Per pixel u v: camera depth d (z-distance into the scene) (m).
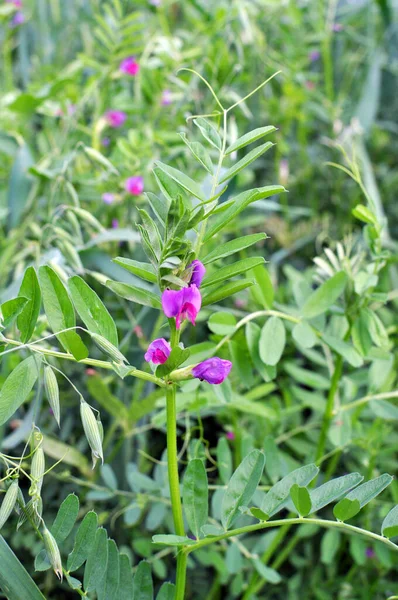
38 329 0.47
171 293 0.33
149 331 0.56
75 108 0.69
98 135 0.65
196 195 0.35
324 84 1.07
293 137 1.02
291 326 0.58
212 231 0.35
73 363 0.59
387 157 0.99
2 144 0.72
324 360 0.53
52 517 0.56
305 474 0.37
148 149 0.62
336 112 0.90
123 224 0.60
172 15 0.99
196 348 0.45
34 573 0.56
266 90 0.93
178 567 0.38
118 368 0.35
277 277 0.79
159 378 0.35
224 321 0.44
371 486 0.36
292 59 0.90
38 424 0.58
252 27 0.81
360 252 0.48
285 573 0.59
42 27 0.98
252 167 0.89
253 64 0.85
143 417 0.57
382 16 0.93
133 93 0.78
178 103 0.65
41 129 0.88
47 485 0.57
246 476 0.38
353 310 0.45
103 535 0.37
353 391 0.51
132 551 0.57
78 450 0.58
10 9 0.80
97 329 0.36
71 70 0.77
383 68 1.06
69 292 0.36
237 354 0.45
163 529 0.55
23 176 0.62
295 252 0.82
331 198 0.90
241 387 0.56
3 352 0.35
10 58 0.96
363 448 0.55
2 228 0.67
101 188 0.60
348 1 1.06
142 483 0.48
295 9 0.87
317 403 0.52
